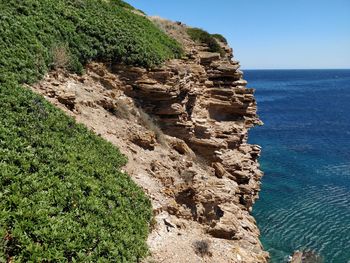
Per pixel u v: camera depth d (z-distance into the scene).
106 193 15.18
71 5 31.33
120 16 36.16
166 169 22.14
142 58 29.09
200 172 26.14
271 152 68.38
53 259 10.16
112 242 12.59
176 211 19.41
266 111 130.75
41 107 17.81
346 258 30.66
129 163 20.20
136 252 13.52
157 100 27.89
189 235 18.17
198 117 32.41
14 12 24.22
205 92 35.44
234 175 30.80
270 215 39.34
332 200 43.88
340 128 96.56
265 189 47.75
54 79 22.69
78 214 12.59
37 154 14.40
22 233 10.27
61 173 14.17
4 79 18.20
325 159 63.69
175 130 28.36
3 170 12.16
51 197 12.38
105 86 26.36
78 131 18.86
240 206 29.30
